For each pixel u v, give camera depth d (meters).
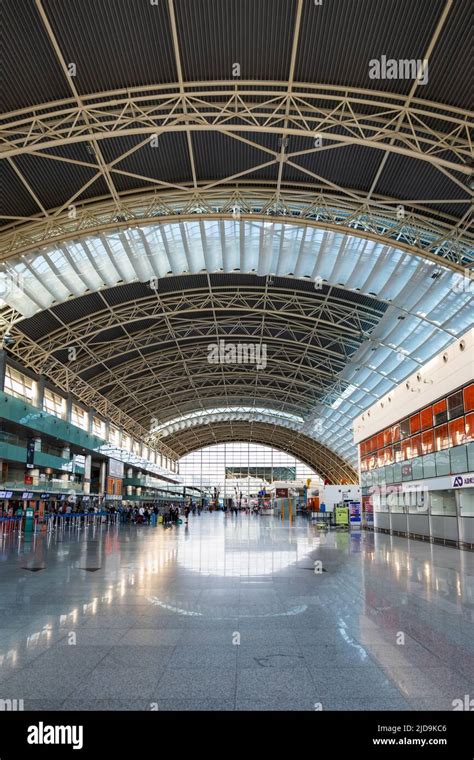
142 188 26.09
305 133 20.08
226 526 45.78
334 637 7.30
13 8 16.36
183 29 17.53
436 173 23.94
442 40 17.28
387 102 20.06
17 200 25.08
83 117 20.02
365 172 24.95
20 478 43.06
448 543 23.91
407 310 36.00
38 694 5.25
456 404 23.81
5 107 19.34
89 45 17.80
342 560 17.05
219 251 33.16
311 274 34.69
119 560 16.97
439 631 7.63
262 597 10.25
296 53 18.36
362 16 16.92
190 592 10.83
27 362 40.50
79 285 32.91
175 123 20.45
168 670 5.93
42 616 8.58
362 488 41.00
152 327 46.22
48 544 24.09
